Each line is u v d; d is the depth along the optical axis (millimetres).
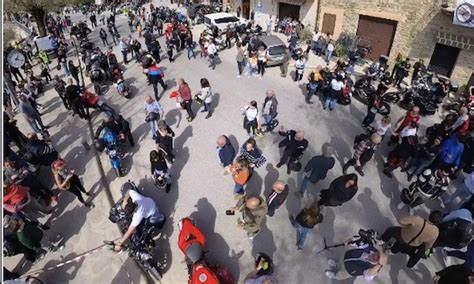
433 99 11070
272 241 6441
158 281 5730
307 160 8812
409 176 7988
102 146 8266
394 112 11281
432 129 8758
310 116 11031
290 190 7715
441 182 6285
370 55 16391
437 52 13492
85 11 41000
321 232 6645
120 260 6125
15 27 28094
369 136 7816
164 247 6320
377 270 4949
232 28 19688
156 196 7570
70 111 11664
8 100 12039
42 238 6547
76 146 9539
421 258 5762
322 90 11672
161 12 28719
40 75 14703
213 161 8734
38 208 6977
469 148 7949
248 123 9289
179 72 15109
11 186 5953
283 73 14273
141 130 10234
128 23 29391
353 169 8391
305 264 6016
